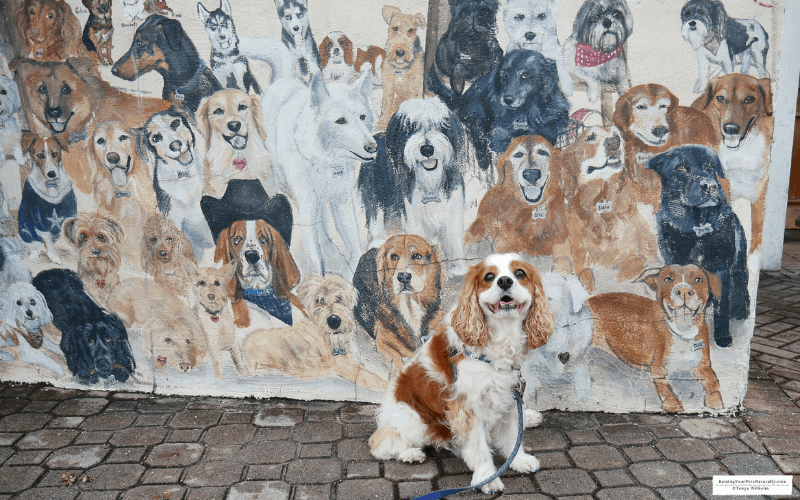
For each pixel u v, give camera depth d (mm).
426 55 3268
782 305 5520
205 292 3688
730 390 3459
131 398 3791
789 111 6172
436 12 3209
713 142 3217
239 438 3252
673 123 3211
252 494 2719
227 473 2896
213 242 3619
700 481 2779
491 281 2678
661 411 3506
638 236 3352
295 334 3678
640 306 3428
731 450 3053
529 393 3553
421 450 3051
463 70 3264
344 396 3717
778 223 6566
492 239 3439
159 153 3537
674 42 3121
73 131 3570
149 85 3455
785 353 4363
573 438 3227
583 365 3516
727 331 3414
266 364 3740
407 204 3453
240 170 3510
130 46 3416
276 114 3416
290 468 2939
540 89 3242
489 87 3270
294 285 3619
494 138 3322
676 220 3314
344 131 3396
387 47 3273
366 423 3428
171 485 2797
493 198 3393
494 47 3221
